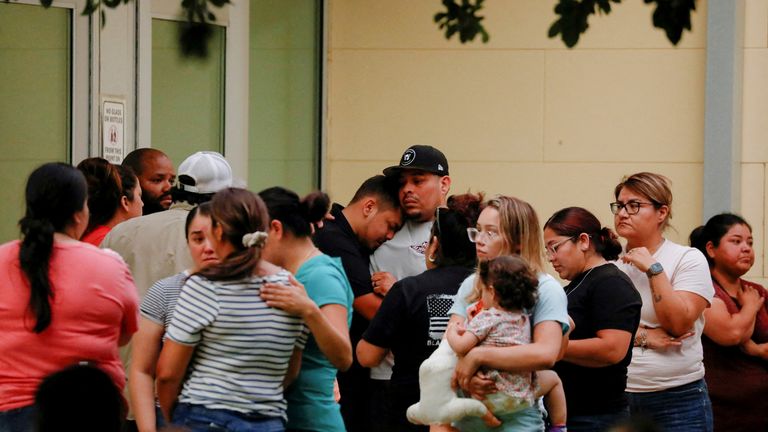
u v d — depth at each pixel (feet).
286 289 23.17
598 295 28.66
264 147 49.24
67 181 23.72
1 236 39.70
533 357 24.63
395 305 28.35
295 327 23.41
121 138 42.32
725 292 36.24
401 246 33.45
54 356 23.25
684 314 31.48
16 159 39.88
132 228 28.96
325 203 25.25
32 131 40.22
